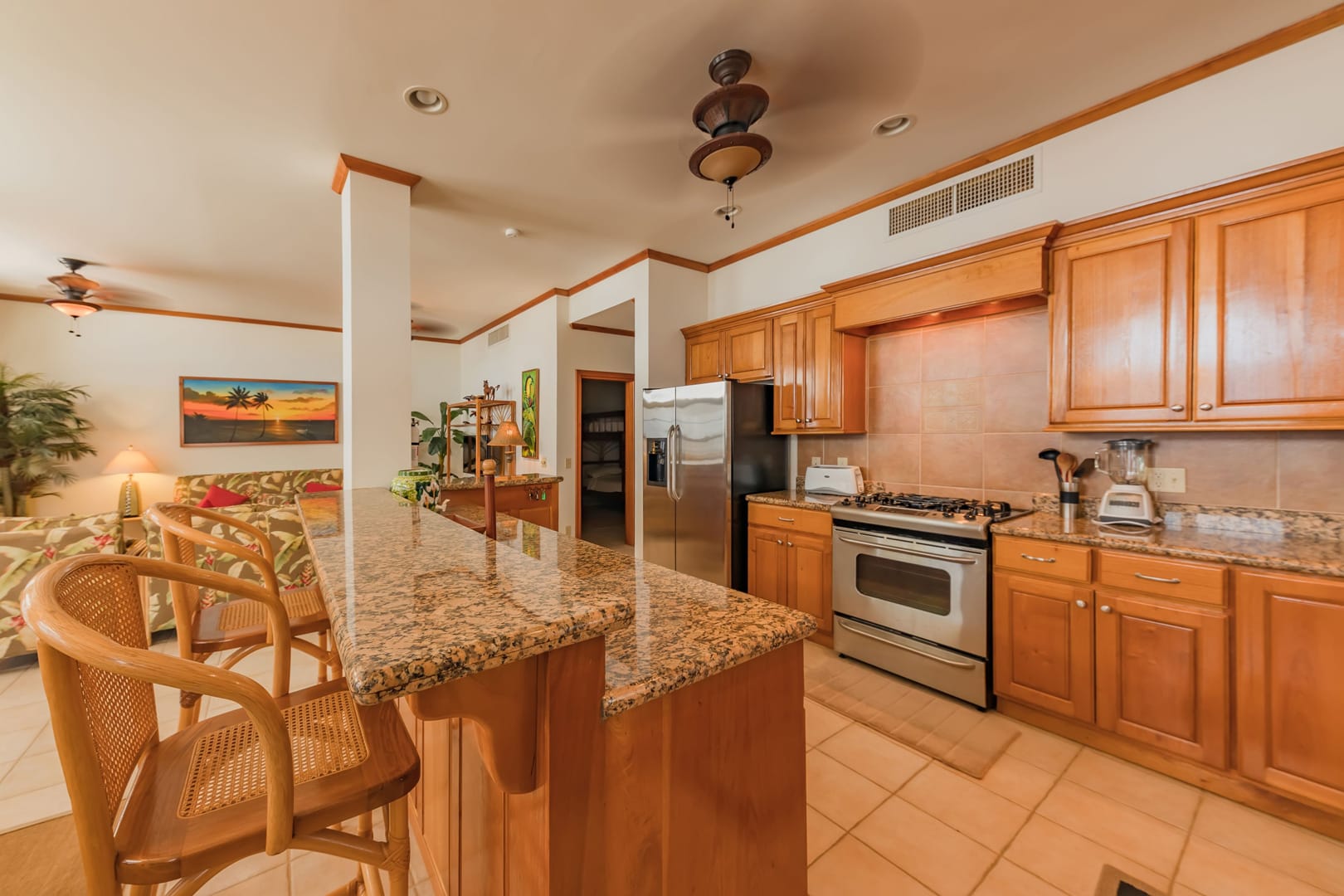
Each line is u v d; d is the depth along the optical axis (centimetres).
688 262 421
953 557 240
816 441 363
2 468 470
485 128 242
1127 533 211
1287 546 185
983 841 165
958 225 279
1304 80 188
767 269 385
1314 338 172
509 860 88
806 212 334
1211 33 190
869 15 181
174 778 88
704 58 200
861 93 221
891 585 266
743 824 93
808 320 337
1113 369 214
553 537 155
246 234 361
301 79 208
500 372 638
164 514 138
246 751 95
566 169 279
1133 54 200
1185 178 212
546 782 71
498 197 311
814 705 243
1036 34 190
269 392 622
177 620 133
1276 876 150
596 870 75
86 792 66
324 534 129
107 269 432
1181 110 213
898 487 322
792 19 182
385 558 102
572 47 194
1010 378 276
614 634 92
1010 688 227
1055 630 212
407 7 174
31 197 304
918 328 313
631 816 79
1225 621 175
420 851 152
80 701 65
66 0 167
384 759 91
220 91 214
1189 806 177
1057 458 243
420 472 233
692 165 222
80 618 75
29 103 220
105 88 211
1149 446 227
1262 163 196
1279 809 171
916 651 255
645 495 399
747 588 345
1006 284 241
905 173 286
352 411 266
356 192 267
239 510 323
